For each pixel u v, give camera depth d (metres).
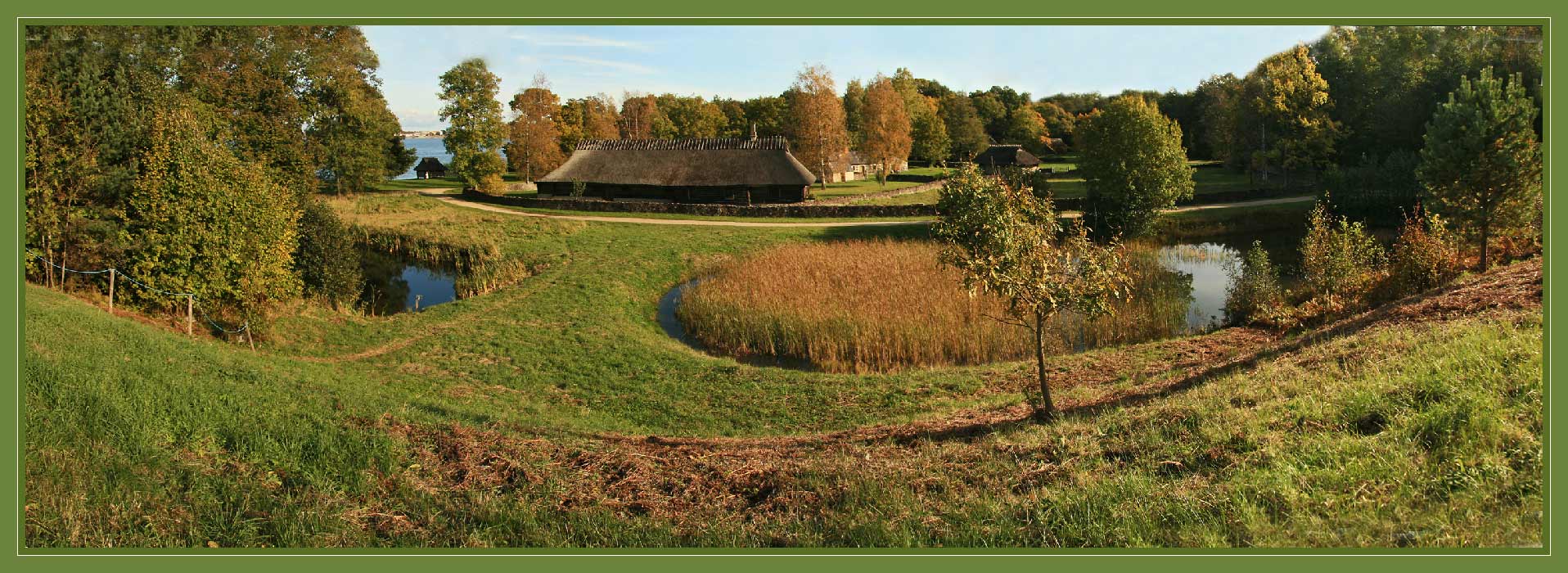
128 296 18.22
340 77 53.66
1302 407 8.70
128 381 10.86
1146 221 34.22
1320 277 20.55
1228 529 6.71
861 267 25.98
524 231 37.19
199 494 8.33
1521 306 11.23
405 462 9.52
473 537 7.77
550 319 21.31
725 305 22.48
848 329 19.36
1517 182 17.69
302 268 23.02
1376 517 6.45
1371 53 52.06
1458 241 19.42
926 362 18.06
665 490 9.12
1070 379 14.96
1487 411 7.43
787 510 8.45
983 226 11.81
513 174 82.31
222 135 22.88
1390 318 13.14
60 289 17.33
